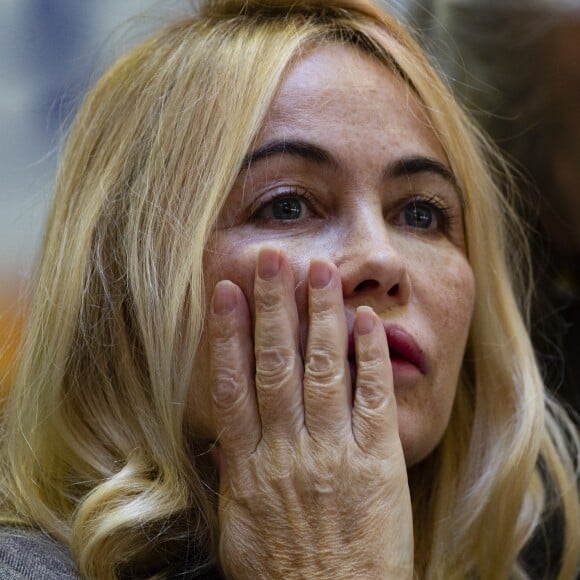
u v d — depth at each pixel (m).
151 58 4.45
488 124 6.07
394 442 3.74
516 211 6.00
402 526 3.70
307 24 4.29
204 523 4.01
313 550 3.63
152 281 3.99
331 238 3.96
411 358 4.00
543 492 4.97
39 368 4.16
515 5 6.24
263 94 4.00
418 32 5.17
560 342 5.93
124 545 3.79
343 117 4.04
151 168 4.12
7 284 5.37
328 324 3.72
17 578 3.55
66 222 4.33
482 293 4.74
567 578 4.98
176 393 3.93
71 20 5.96
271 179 3.97
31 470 4.07
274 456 3.69
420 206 4.32
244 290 3.87
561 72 5.84
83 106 4.56
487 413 4.82
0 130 5.86
